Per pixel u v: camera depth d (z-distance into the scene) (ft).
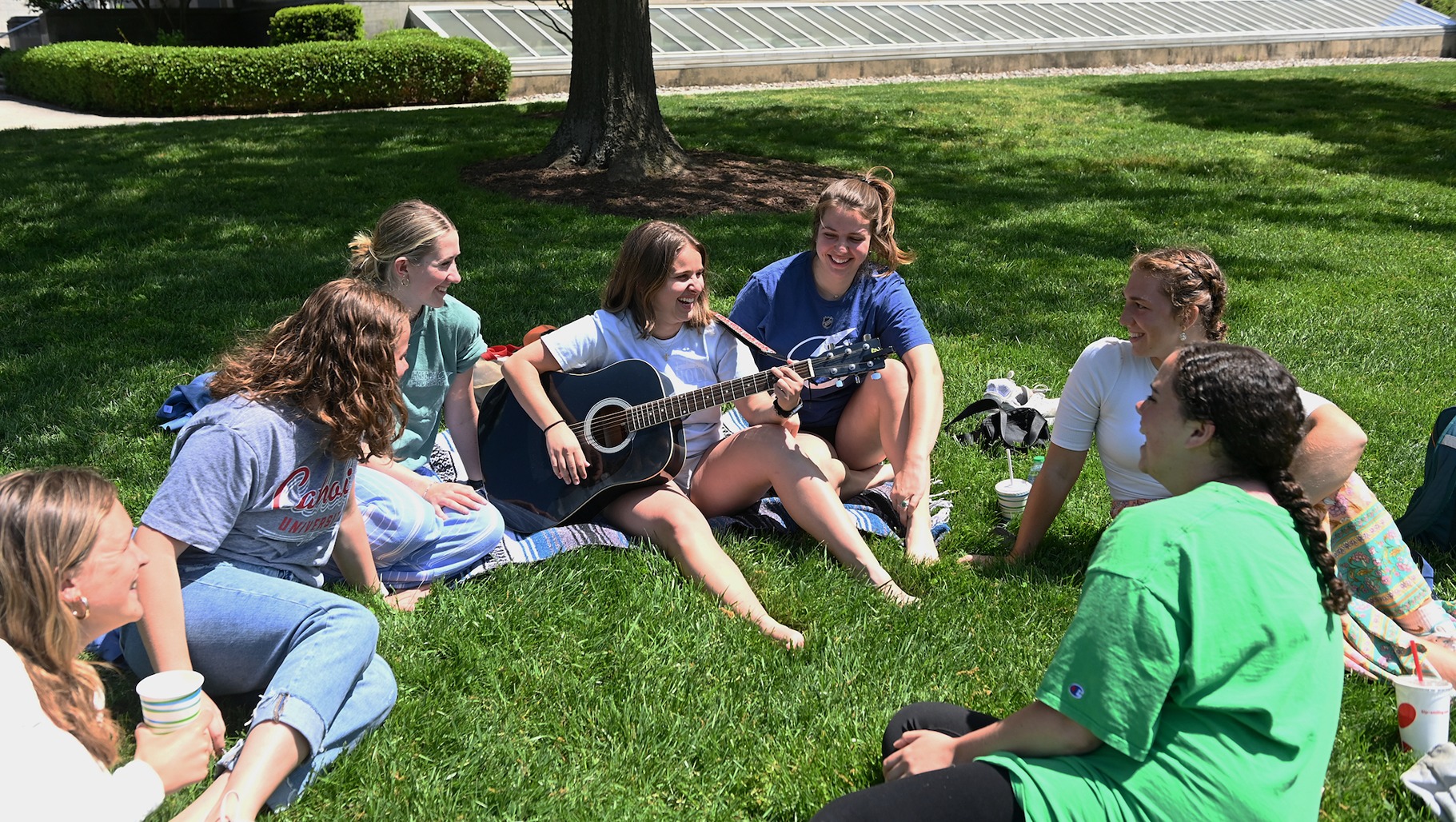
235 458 8.45
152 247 25.16
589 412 11.85
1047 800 6.15
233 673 8.68
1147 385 11.27
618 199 30.86
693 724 9.14
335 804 8.02
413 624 10.22
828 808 6.32
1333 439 9.21
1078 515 13.48
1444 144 43.98
